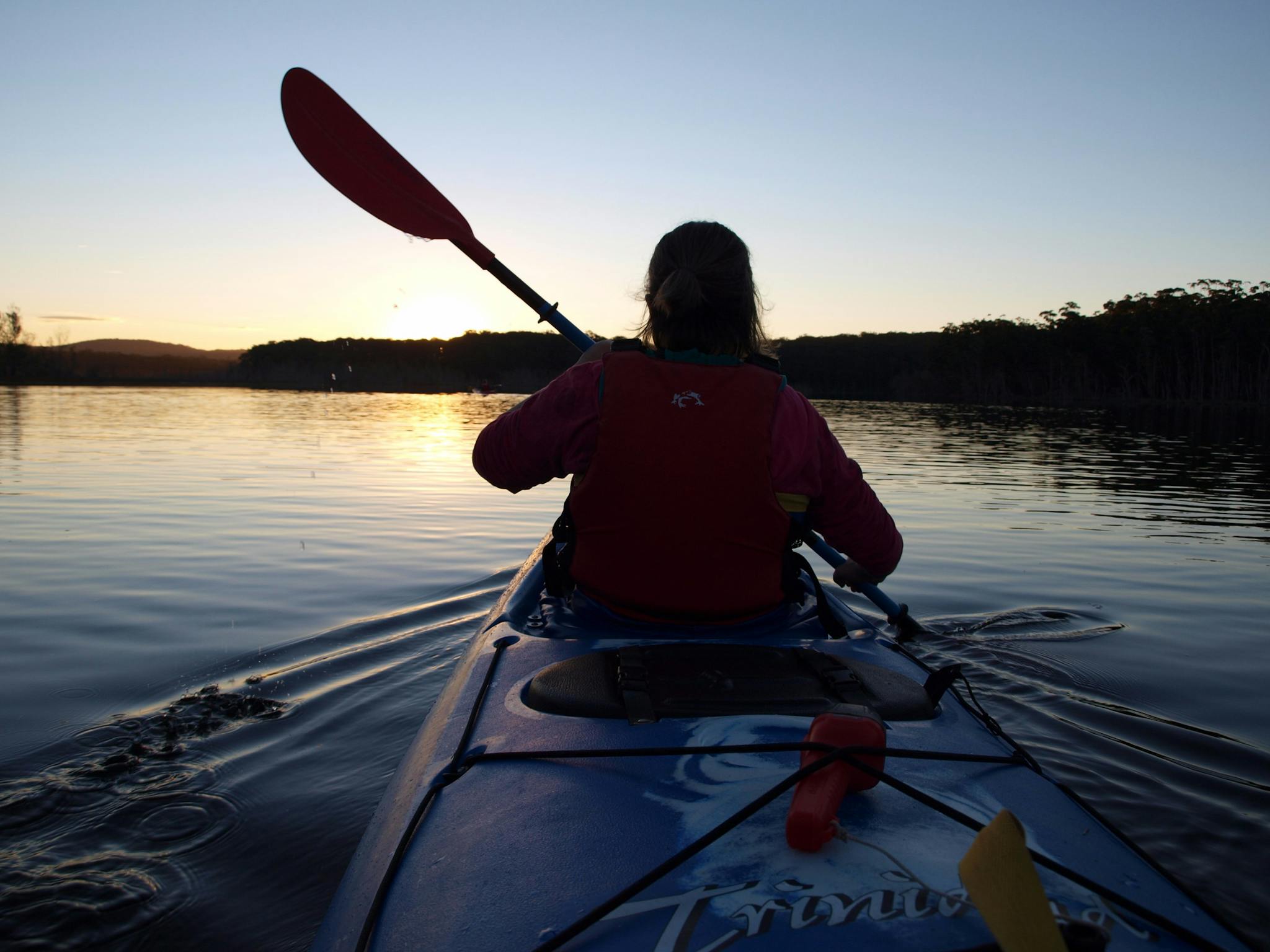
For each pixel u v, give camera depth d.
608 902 0.75
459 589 3.94
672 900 0.76
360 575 4.22
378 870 0.92
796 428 1.31
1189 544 5.23
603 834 0.86
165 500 6.73
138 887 1.62
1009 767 1.05
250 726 2.39
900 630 2.00
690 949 0.71
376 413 22.52
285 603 3.69
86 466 8.98
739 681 1.12
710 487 1.26
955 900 0.75
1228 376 55.19
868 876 0.78
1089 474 9.48
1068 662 2.96
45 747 2.23
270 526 5.64
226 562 4.51
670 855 0.83
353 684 2.72
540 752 1.02
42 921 1.51
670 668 1.15
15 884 1.62
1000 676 2.83
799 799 0.82
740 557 1.31
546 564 1.63
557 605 1.67
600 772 0.97
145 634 3.23
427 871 0.87
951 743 1.08
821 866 0.79
